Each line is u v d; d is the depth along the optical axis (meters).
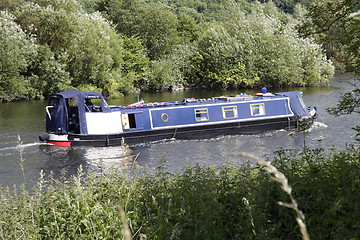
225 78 53.03
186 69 56.31
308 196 5.97
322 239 4.94
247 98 25.00
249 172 7.01
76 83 46.38
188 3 135.38
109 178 7.61
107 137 20.62
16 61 40.47
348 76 59.25
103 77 46.50
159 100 40.78
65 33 44.69
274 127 24.61
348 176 6.03
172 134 22.44
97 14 51.88
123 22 63.84
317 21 9.16
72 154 18.77
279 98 25.05
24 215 6.41
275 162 7.44
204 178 7.00
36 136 21.77
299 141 20.80
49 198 7.14
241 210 5.82
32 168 16.34
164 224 5.11
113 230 5.97
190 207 5.97
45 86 43.69
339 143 19.80
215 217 5.35
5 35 40.59
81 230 6.31
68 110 21.22
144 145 21.03
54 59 43.56
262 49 53.94
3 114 30.41
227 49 53.62
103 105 21.20
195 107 23.11
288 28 54.41
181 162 17.42
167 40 65.88
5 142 20.39
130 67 53.81
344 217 4.91
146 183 7.41
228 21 59.25
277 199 5.83
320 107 30.83
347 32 8.50
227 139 22.31
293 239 5.30
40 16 44.19
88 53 45.81
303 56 52.72
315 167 6.75
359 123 24.27
